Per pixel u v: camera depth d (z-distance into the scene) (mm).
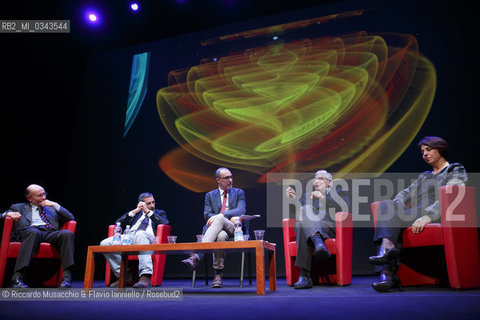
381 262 2174
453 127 3596
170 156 4410
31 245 2809
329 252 2473
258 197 4023
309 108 4062
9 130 4289
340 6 4215
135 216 3379
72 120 4824
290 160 4004
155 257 3064
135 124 4625
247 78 4355
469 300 1670
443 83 3705
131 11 4359
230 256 4070
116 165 4562
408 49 3877
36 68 4488
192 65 4602
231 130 4262
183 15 4465
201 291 2422
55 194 4605
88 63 4953
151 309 1586
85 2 4203
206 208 3186
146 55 4805
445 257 2312
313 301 1747
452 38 3770
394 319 1277
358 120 3885
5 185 4242
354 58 4035
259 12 4445
